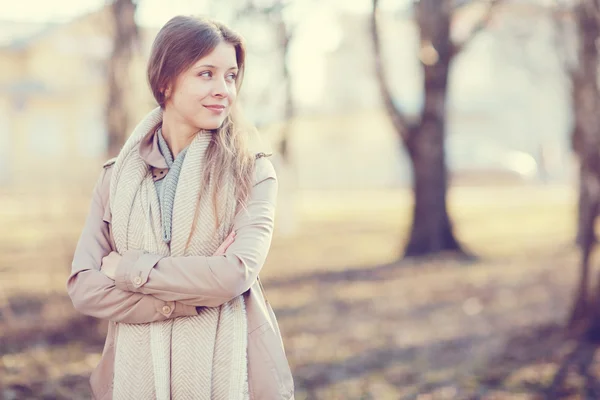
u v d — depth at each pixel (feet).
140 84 21.34
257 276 7.84
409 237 44.65
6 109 88.12
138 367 7.34
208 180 7.49
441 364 20.39
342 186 110.22
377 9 41.86
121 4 20.98
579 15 20.12
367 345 23.17
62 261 24.63
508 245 49.08
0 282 28.02
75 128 84.07
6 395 14.74
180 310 7.25
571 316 20.86
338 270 40.22
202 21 7.47
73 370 17.53
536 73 79.66
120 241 7.55
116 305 7.30
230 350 7.34
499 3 40.52
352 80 102.63
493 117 118.21
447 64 42.70
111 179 7.71
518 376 18.17
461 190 98.37
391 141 109.60
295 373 19.72
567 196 85.46
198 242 7.40
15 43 87.35
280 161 44.88
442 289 33.60
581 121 20.30
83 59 80.43
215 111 7.47
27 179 63.72
